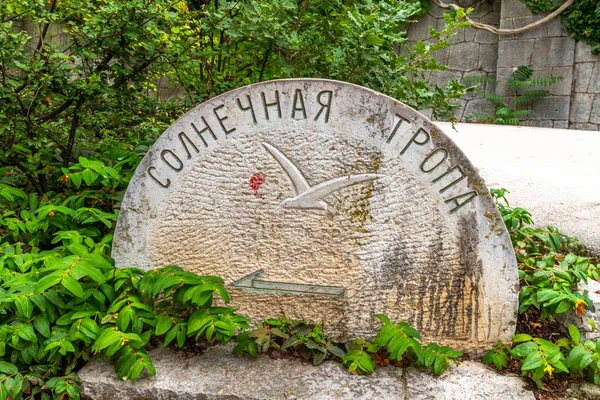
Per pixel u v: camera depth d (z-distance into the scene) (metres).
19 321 2.06
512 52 9.63
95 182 2.98
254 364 2.12
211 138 2.26
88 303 2.16
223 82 3.44
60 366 2.12
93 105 3.10
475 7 9.96
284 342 2.19
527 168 4.05
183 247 2.34
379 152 2.18
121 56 2.98
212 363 2.13
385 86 3.17
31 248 2.62
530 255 2.73
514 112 9.61
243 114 2.23
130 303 2.12
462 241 2.16
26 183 3.24
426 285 2.21
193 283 2.09
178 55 3.11
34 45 4.16
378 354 2.19
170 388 1.98
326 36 3.19
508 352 2.17
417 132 2.14
